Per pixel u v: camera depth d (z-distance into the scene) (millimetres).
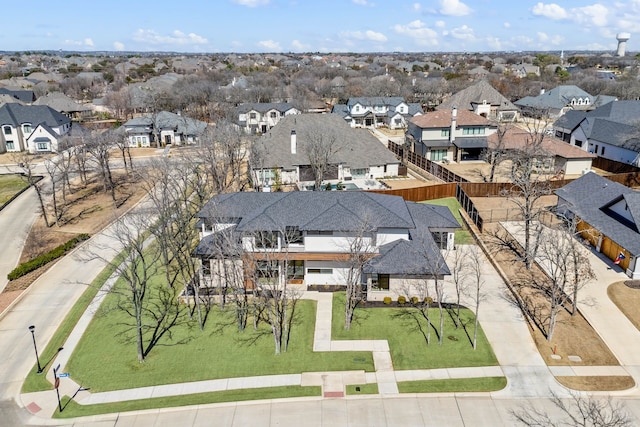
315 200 38688
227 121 85375
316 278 38125
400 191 55156
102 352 30781
